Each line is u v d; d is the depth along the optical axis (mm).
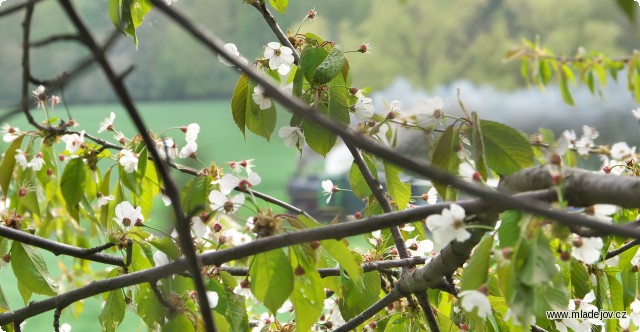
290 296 1729
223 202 1812
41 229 3213
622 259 2479
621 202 1270
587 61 3459
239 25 29219
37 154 2688
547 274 1322
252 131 2338
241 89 2318
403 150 2312
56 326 1935
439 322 2365
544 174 1422
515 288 1354
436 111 1849
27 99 1243
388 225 1499
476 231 1627
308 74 2207
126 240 2127
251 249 1572
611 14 24047
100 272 4043
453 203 1505
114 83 1208
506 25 27641
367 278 2365
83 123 19469
